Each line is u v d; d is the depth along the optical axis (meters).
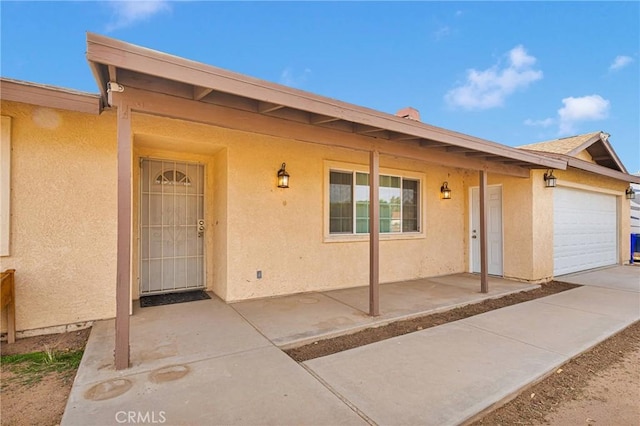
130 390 2.56
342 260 6.35
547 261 7.43
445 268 8.00
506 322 4.48
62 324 3.97
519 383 2.80
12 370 3.03
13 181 3.71
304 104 3.41
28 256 3.80
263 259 5.45
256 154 5.39
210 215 5.88
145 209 5.38
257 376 2.83
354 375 2.90
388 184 7.18
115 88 2.89
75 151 4.03
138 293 5.27
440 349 3.52
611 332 4.12
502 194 7.65
